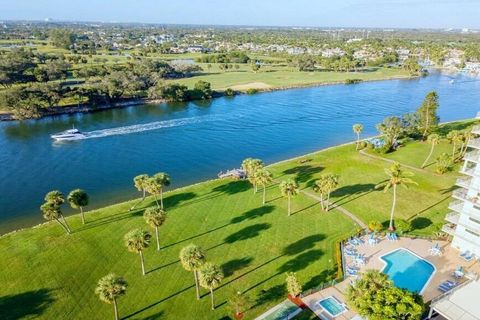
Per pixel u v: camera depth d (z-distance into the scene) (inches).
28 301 2055.9
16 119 6156.5
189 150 4945.9
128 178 4020.7
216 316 1946.4
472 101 7795.3
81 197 2775.6
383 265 2308.1
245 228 2783.0
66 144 5093.5
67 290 2139.5
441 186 3494.1
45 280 2219.5
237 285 2176.4
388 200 3221.0
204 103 7652.6
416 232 2696.9
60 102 6889.8
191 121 6314.0
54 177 4033.0
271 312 1950.1
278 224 2832.2
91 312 1984.5
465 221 2381.9
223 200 3253.0
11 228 3006.9
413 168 3951.8
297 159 4347.9
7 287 2160.4
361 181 3639.3
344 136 5561.0
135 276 2256.4
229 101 7824.8
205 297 2082.9
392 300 1502.2
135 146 5068.9
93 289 2150.6
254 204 3164.4
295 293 2014.0
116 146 5054.1
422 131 5004.9
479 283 1846.7
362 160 4237.2
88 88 6988.2
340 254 2422.5
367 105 7440.9
